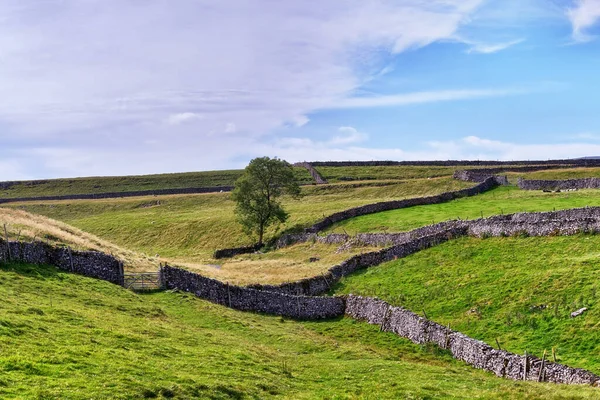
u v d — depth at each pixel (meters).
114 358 29.56
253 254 99.88
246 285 62.09
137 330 37.28
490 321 46.03
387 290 59.34
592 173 131.38
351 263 70.62
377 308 53.09
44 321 34.09
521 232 63.66
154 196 183.25
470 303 50.38
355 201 133.88
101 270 56.19
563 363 36.88
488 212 89.81
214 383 28.38
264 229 113.75
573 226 59.72
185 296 54.88
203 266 80.50
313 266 75.81
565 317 42.66
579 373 33.22
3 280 44.25
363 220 100.44
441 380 34.72
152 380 27.38
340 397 29.67
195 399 26.12
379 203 107.12
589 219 58.72
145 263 68.69
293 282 64.31
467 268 59.25
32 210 170.12
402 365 38.66
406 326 48.62
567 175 132.38
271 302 58.56
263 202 109.06
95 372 26.83
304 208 129.12
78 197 190.88
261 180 110.19
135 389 25.55
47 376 25.25
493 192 111.25
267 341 45.12
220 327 47.16
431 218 92.44
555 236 60.50
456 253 64.62
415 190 138.88
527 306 46.16
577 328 40.69
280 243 102.31
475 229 68.56
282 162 112.06
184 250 113.25
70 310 38.44
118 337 34.09
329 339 49.44
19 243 51.44
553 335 41.00
